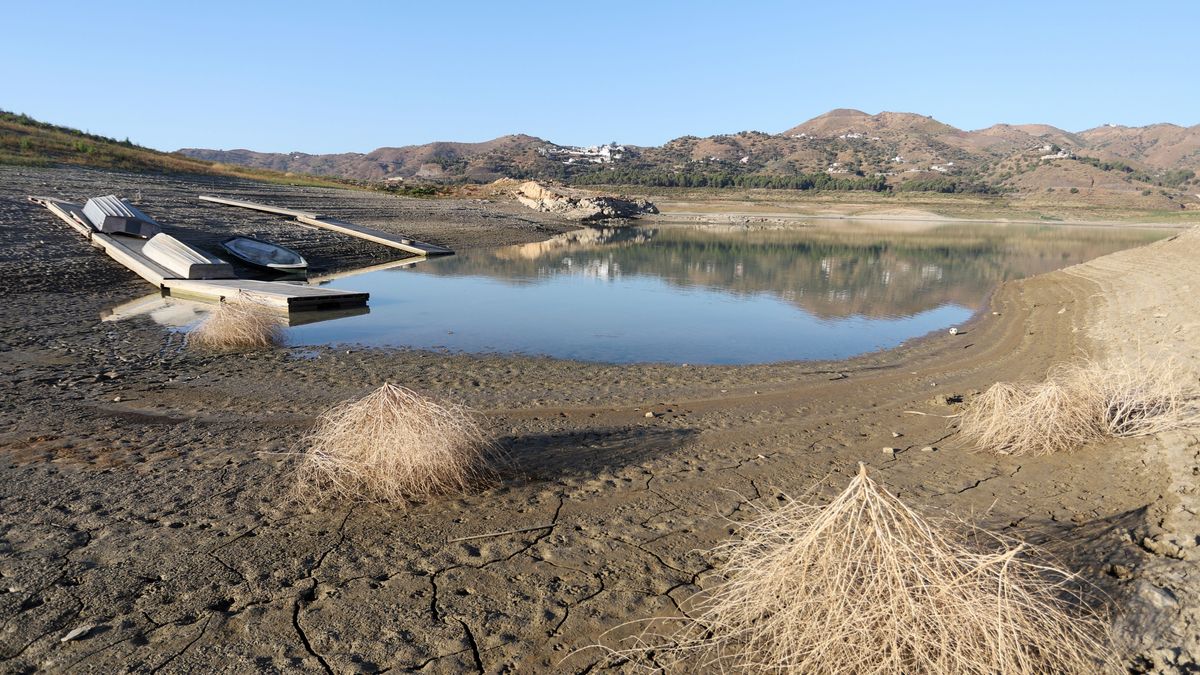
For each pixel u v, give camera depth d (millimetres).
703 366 10469
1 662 3059
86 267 16547
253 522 4531
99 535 4277
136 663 3092
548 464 5828
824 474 5703
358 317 13898
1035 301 17547
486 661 3201
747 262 27438
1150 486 5117
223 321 10875
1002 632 2758
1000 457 6094
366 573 3934
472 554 4191
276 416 7195
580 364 10422
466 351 11102
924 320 15164
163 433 6496
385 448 4953
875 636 2893
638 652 3285
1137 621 3420
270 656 3178
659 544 4383
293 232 25328
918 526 3033
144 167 38688
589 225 51156
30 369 8766
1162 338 10766
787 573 3146
